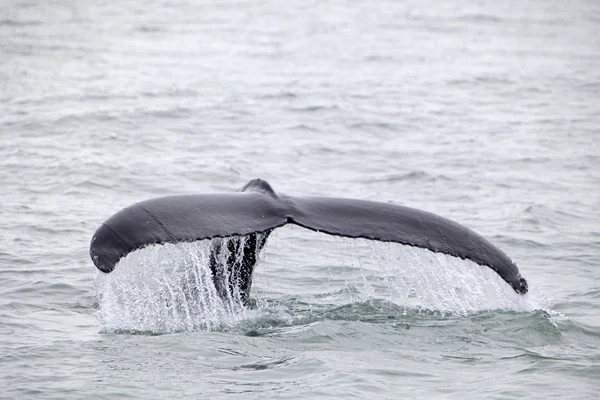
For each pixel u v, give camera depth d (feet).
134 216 106.52
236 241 122.52
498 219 205.67
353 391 101.24
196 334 116.16
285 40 609.83
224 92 385.09
